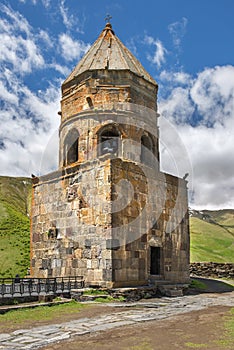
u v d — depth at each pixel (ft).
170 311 48.44
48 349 29.17
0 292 52.34
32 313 45.47
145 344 30.94
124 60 77.87
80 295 57.72
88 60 79.87
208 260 129.39
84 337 33.30
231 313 47.37
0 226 168.35
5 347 29.58
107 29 86.07
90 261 64.64
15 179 307.37
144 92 78.23
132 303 55.16
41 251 75.20
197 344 31.01
